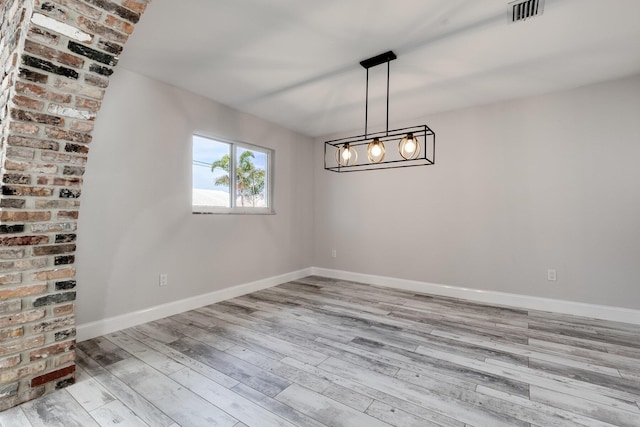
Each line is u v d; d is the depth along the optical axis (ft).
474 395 5.77
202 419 5.08
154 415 5.18
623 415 5.19
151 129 9.70
